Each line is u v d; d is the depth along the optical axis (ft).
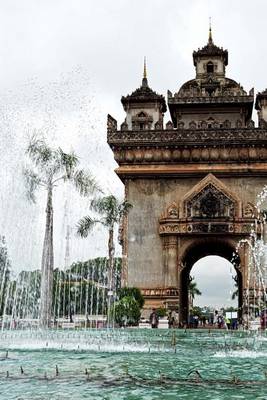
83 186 143.13
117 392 37.35
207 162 180.34
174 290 170.40
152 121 197.26
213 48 207.62
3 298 138.92
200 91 201.05
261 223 171.73
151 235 179.32
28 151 138.10
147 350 71.20
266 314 156.87
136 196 182.39
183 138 179.83
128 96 198.90
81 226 157.38
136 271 177.17
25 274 138.41
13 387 38.93
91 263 183.52
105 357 61.05
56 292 184.03
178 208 176.35
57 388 38.60
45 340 88.89
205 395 36.76
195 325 190.19
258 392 38.11
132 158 181.98
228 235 172.86
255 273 167.53
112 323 150.41
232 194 174.19
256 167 177.99
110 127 183.21
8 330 122.62
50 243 138.31
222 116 197.16
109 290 157.38
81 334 107.34
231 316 179.42
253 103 195.93
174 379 43.47
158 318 160.86
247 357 62.85
